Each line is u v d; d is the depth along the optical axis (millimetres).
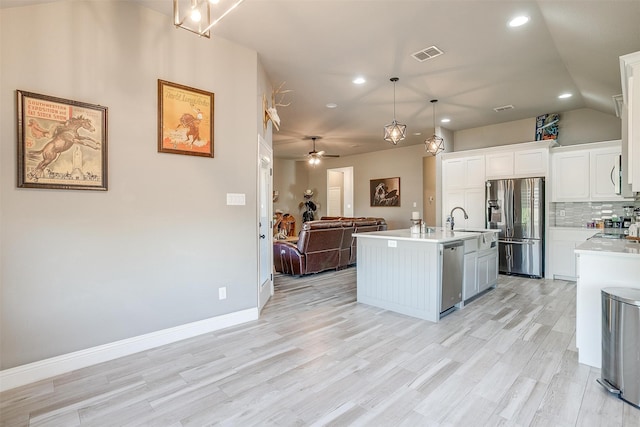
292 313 3641
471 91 4637
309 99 4977
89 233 2430
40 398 2004
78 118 2361
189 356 2574
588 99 4844
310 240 5395
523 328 3158
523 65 3773
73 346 2363
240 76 3328
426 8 2691
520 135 6125
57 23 2285
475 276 4125
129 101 2604
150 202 2723
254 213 3445
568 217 5473
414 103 5152
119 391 2080
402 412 1854
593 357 2402
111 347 2525
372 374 2283
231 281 3250
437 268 3318
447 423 1759
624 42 2770
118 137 2551
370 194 9531
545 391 2070
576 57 3389
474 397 2004
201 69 3029
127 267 2609
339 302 4066
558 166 5367
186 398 1999
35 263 2213
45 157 2232
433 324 3277
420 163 8375
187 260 2943
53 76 2266
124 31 2578
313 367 2387
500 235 5660
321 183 11109
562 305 3906
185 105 2910
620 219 4969
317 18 2848
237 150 3299
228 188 3227
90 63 2420
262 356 2568
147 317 2713
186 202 2934
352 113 5730
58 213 2297
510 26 2963
